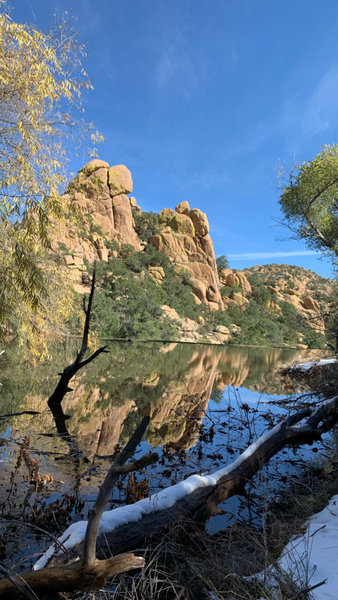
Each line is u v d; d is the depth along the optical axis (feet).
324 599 5.04
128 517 7.31
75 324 50.19
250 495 10.77
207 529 8.74
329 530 7.65
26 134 16.10
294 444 16.28
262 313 308.40
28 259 17.33
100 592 5.42
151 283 235.40
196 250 314.14
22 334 21.57
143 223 320.91
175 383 34.50
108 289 187.21
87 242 214.48
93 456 13.65
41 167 17.22
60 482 11.13
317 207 46.65
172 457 14.01
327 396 24.47
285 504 10.27
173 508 8.16
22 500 9.70
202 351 106.52
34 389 25.98
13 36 15.65
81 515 9.09
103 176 270.67
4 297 17.11
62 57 16.85
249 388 33.60
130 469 3.70
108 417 19.94
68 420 18.74
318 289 456.86
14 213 16.72
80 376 34.58
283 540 7.75
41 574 4.29
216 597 5.73
